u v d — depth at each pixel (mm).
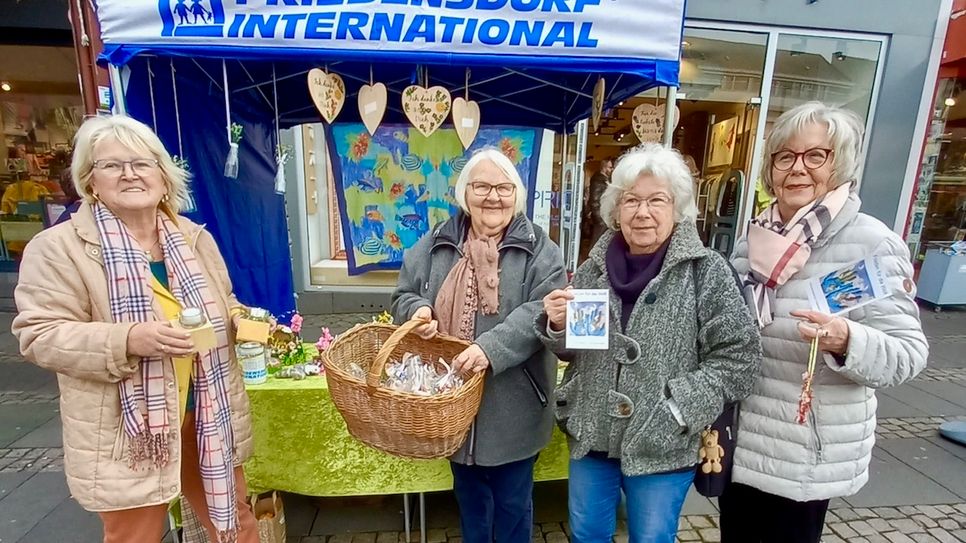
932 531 2361
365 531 2311
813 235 1282
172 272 1384
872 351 1182
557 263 1563
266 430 1993
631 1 1778
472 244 1563
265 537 1975
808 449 1313
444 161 4766
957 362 4484
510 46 1781
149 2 1730
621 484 1534
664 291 1335
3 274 6480
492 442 1563
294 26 1732
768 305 1345
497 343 1431
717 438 1386
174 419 1344
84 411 1269
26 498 2430
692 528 2355
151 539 1411
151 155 1315
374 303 5344
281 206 3455
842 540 2297
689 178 1352
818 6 5145
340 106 2057
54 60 5758
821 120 1282
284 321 3492
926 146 5766
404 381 1515
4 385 3635
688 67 5461
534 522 2375
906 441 3184
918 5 5191
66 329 1205
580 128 4648
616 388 1375
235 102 2898
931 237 6535
